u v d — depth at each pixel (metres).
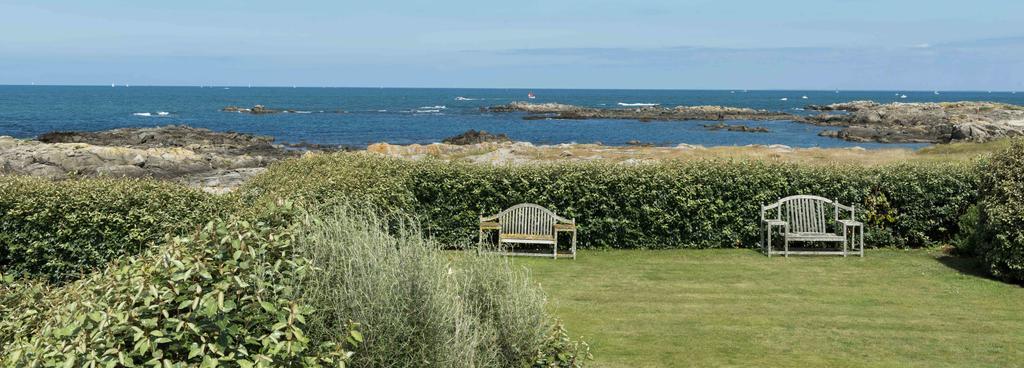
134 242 9.56
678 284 11.06
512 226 13.20
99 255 9.58
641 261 12.76
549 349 6.05
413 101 178.00
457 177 13.56
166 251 4.17
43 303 5.09
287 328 4.00
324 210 8.28
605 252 13.56
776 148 32.31
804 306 9.78
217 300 3.79
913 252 13.52
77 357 3.72
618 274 11.72
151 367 3.75
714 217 13.82
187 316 3.82
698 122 93.56
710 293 10.52
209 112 108.69
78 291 4.58
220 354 3.75
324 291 4.53
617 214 13.78
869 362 7.55
